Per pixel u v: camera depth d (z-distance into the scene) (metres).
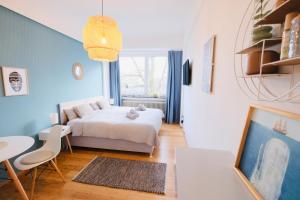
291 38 0.51
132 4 2.85
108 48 2.23
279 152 0.60
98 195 2.08
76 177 2.44
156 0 2.71
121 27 4.11
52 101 3.35
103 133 3.21
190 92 3.52
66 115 3.60
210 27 1.86
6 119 2.40
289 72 0.63
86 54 4.62
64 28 3.55
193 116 3.01
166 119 5.77
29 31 2.75
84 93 4.57
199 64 2.53
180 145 3.70
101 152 3.33
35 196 2.06
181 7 2.97
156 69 5.92
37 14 2.80
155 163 2.87
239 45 1.06
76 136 3.38
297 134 0.53
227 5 1.30
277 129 0.63
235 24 1.14
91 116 3.74
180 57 5.42
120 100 6.08
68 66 3.86
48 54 3.21
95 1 2.70
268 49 0.72
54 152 2.31
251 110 0.84
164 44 5.08
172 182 2.34
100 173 2.55
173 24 3.88
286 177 0.55
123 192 2.14
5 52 2.36
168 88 5.57
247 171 0.79
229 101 1.23
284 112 0.59
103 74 5.64
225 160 0.99
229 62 1.24
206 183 0.77
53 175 2.49
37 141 2.95
